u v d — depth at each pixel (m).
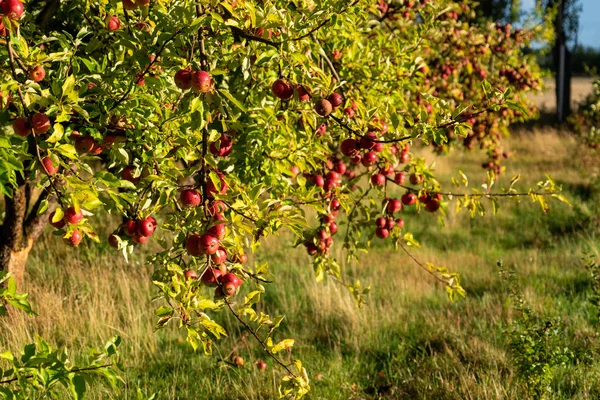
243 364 5.73
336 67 4.15
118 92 2.80
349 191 3.88
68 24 4.30
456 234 10.97
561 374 5.35
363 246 4.02
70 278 7.15
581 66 47.84
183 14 2.39
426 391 5.27
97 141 2.76
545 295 7.47
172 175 2.59
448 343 6.29
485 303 7.21
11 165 2.07
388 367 5.91
